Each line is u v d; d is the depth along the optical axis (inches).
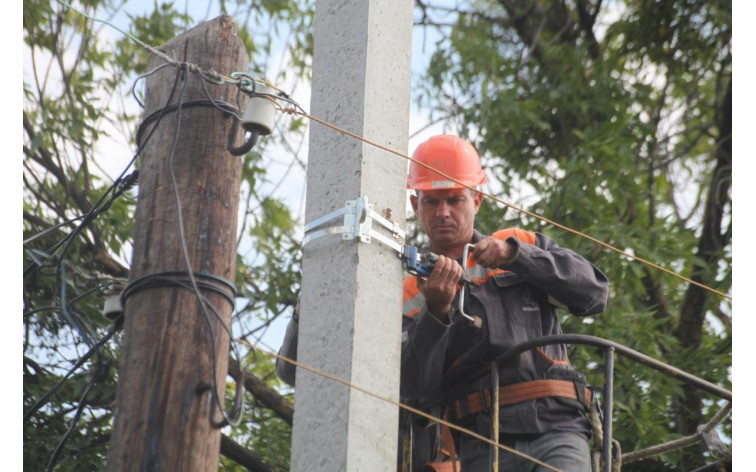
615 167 570.9
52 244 482.3
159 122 270.5
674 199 649.0
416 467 306.8
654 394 506.0
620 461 292.7
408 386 289.1
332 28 279.9
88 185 495.2
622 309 522.6
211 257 257.1
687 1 655.8
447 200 308.0
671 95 658.8
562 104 615.2
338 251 259.0
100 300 465.1
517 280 296.2
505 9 649.0
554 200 559.2
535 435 284.8
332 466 242.8
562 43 654.5
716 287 589.6
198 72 268.1
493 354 288.5
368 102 268.8
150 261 254.8
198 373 244.2
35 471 437.1
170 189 262.2
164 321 247.3
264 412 502.0
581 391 292.4
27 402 451.5
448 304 276.2
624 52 658.2
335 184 265.4
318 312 257.1
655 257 541.0
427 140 328.2
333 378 246.2
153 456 235.5
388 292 261.3
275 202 539.2
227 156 268.7
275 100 266.7
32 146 470.6
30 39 509.7
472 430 291.6
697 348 587.2
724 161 649.0
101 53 524.4
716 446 316.5
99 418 454.3
